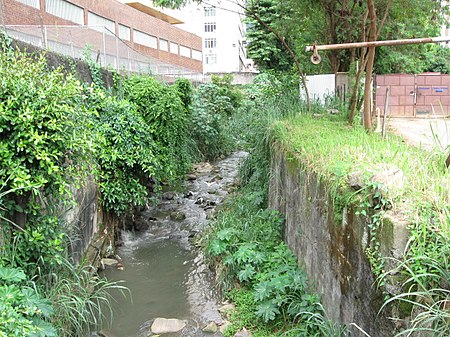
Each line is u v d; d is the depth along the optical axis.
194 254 6.58
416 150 4.34
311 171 4.30
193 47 36.72
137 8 29.75
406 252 2.45
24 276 3.12
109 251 6.32
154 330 4.41
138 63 14.52
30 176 3.52
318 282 3.97
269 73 17.34
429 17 10.07
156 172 7.84
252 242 5.50
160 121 9.12
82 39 9.96
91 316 4.53
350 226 3.13
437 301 2.26
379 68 14.03
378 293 2.62
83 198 5.55
